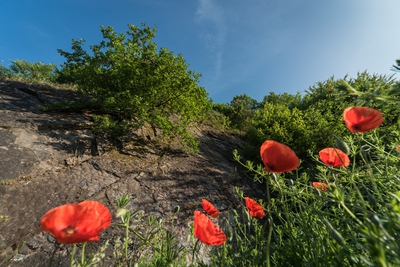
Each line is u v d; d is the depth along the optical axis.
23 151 3.19
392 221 0.57
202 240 0.91
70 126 4.24
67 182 2.96
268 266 0.70
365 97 0.64
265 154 0.87
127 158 4.00
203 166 4.64
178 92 4.99
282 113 6.39
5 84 5.61
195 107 5.24
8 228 2.13
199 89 5.16
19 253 1.96
